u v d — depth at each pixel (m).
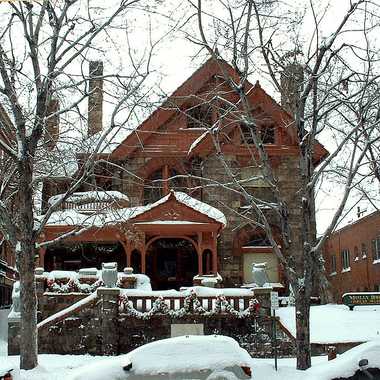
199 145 30.48
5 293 36.78
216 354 9.30
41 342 19.36
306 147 15.35
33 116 18.39
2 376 9.34
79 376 9.12
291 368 14.23
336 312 23.17
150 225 26.95
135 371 9.10
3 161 21.55
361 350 9.59
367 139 15.92
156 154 30.73
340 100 15.90
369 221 44.94
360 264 47.19
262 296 20.12
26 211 14.77
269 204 15.49
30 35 15.41
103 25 16.22
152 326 19.83
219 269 30.00
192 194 30.52
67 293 20.97
